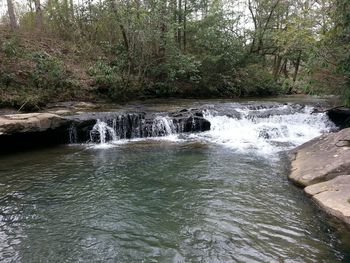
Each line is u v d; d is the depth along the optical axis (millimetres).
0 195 6434
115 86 15672
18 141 10055
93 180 7285
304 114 13734
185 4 19719
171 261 4348
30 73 13469
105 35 18641
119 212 5750
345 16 9617
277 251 4535
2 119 9648
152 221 5426
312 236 4906
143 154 9453
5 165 8344
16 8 19094
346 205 5465
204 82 19906
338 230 5047
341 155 7336
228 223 5332
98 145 10602
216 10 20250
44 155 9328
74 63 16500
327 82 11578
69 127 10750
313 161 7750
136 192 6625
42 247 4676
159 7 16078
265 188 6816
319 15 11047
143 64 17250
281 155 9375
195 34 20719
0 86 12117
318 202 5922
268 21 22859
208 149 10031
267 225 5258
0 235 4977
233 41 21078
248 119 13297
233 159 8938
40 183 7090
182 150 9906
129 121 11711
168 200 6238
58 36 18062
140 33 15664
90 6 18062
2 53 13125
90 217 5566
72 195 6469
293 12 22469
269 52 23625
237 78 22156
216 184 7051
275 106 15406
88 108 13539
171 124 12195
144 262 4332
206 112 13273
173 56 17219
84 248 4656
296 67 25328
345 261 4293
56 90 13914
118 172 7828
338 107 13469
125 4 16391
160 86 17750
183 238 4906
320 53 10680
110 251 4586
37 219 5488
